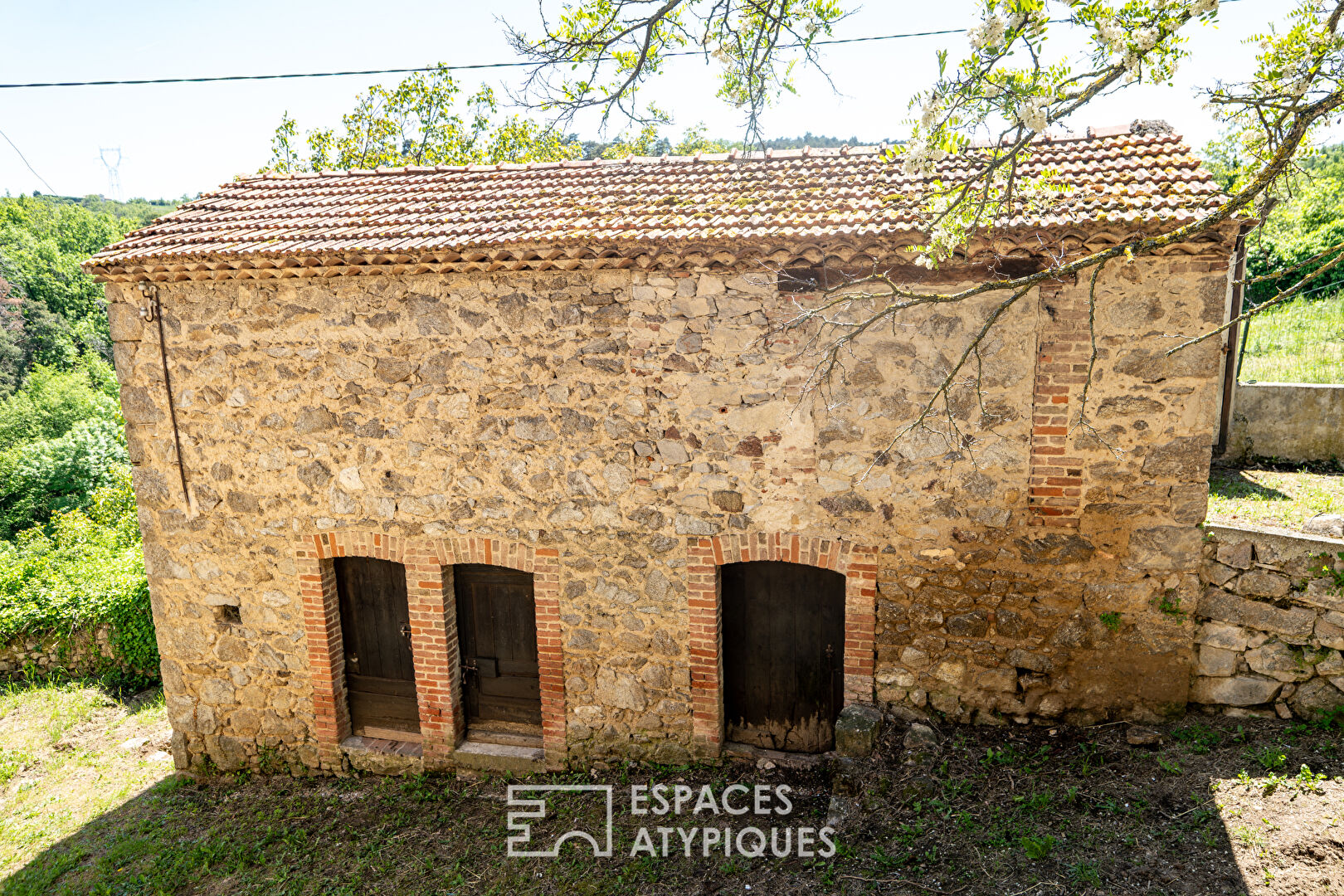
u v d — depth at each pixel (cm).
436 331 636
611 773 668
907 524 581
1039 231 500
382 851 623
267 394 677
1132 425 535
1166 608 554
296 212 701
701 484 611
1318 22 398
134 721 940
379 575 719
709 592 625
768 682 657
